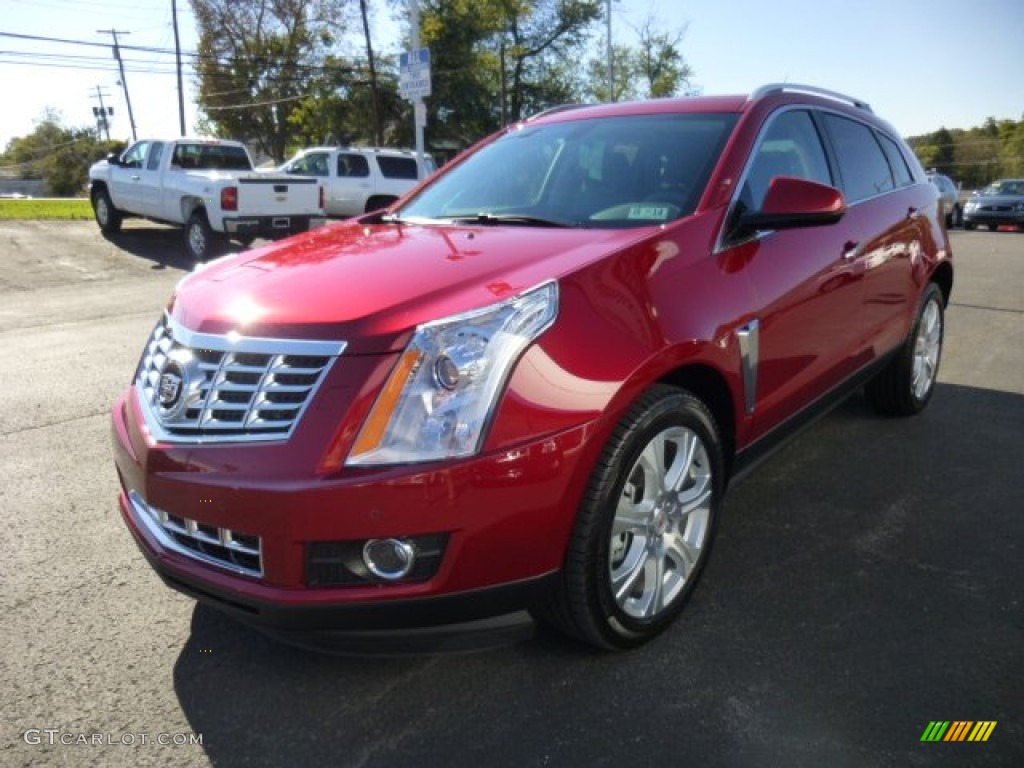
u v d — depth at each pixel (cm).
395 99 4147
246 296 258
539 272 253
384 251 294
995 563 338
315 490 219
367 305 238
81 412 549
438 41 4022
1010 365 674
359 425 222
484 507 224
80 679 266
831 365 386
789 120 380
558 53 4569
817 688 258
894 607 304
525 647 281
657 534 276
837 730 239
